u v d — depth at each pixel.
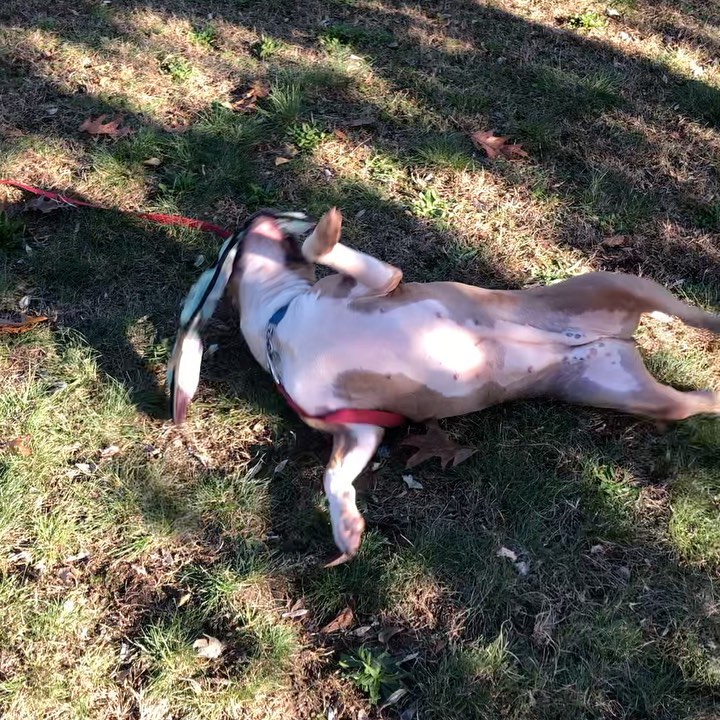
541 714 1.24
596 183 2.05
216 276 1.54
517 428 1.56
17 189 2.00
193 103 2.26
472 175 2.09
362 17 2.62
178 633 1.32
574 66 2.45
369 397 1.37
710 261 1.91
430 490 1.49
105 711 1.25
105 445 1.55
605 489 1.48
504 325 1.38
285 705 1.26
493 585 1.36
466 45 2.52
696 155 2.17
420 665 1.29
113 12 2.59
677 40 2.61
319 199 2.01
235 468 1.52
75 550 1.41
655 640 1.31
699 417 1.55
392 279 1.32
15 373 1.64
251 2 2.66
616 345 1.44
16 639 1.31
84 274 1.83
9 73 2.33
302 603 1.36
